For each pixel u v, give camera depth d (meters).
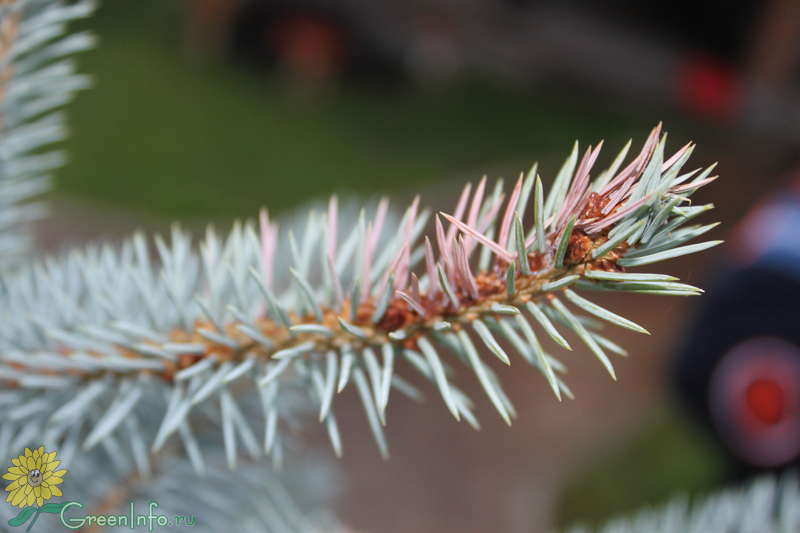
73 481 0.38
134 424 0.37
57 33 0.39
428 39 2.73
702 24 2.45
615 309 1.98
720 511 0.43
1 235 0.40
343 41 2.78
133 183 2.21
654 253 0.31
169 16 2.92
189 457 0.40
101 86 2.55
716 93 2.00
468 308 0.33
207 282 0.38
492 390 0.32
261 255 0.36
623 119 2.67
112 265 0.38
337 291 0.34
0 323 0.37
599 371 1.94
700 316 0.92
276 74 2.82
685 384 0.89
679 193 0.31
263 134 2.57
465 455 1.75
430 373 0.33
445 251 0.33
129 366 0.35
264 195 2.32
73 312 0.36
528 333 0.31
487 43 2.65
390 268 0.33
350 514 1.52
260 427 0.40
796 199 0.91
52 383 0.35
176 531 0.39
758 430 0.80
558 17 2.53
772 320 0.82
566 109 2.79
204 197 2.24
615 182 0.31
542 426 1.85
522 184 0.33
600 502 1.67
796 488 0.44
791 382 0.79
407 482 1.65
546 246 0.32
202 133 2.49
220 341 0.34
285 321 0.33
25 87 0.39
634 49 2.35
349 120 2.74
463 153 2.64
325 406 0.33
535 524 1.66
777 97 1.96
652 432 1.80
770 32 2.08
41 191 0.40
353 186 2.43
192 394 0.34
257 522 0.41
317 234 0.35
